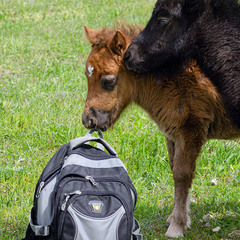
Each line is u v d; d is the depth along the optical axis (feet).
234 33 25.63
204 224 28.07
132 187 21.67
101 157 22.00
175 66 26.37
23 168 32.94
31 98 43.88
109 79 26.27
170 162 29.09
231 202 30.32
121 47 26.32
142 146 36.55
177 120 26.50
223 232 27.07
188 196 27.58
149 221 28.48
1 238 25.27
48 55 56.03
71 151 22.15
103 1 81.46
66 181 20.26
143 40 26.35
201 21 25.85
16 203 28.96
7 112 40.96
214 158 35.86
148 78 27.27
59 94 44.68
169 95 26.61
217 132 27.30
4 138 37.91
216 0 25.71
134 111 42.29
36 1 78.38
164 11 25.88
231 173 34.63
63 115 40.96
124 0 83.10
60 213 19.40
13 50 55.42
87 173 20.92
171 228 26.58
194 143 26.48
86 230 19.04
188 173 26.68
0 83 47.37
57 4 77.82
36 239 20.99
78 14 72.28
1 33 61.62
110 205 19.60
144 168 34.45
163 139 37.42
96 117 26.63
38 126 38.83
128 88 27.48
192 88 25.96
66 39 60.85
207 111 26.22
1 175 32.09
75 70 52.31
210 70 25.91
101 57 26.30
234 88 25.53
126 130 38.83
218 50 25.63
